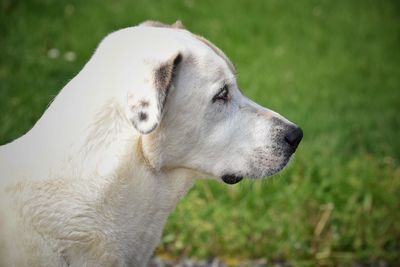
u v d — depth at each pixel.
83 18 13.82
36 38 12.68
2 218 4.04
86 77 4.27
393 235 7.97
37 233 4.05
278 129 4.73
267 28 15.33
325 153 9.61
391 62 14.92
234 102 4.66
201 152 4.56
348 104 12.52
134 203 4.32
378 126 11.49
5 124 9.10
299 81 13.20
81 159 4.15
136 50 4.19
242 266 7.35
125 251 4.36
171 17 14.67
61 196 4.11
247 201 8.16
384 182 8.88
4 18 13.22
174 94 4.33
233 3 16.16
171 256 7.43
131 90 4.00
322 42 15.32
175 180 4.59
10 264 4.01
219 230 7.66
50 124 4.23
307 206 8.12
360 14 17.05
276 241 7.62
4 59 11.66
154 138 4.27
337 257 7.59
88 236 4.15
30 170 4.13
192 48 4.40
